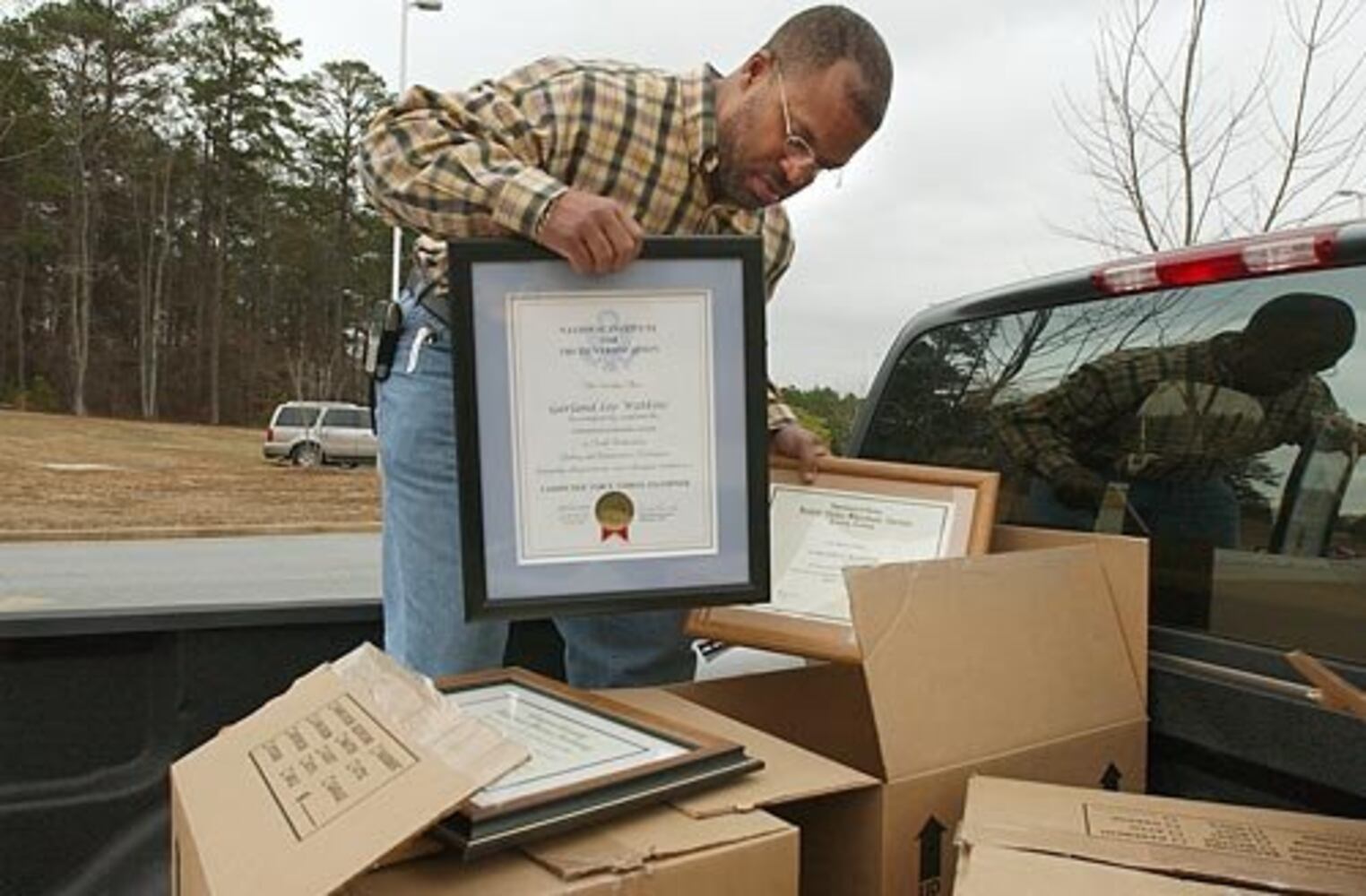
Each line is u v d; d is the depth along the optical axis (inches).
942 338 93.1
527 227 65.2
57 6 1676.9
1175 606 73.0
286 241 1915.6
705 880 47.4
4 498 698.2
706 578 69.8
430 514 77.9
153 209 1802.4
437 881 44.4
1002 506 87.4
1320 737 61.1
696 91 75.7
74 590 319.6
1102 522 79.4
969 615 64.7
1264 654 66.5
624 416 68.6
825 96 70.9
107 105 1745.8
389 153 70.9
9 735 78.8
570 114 73.1
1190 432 73.2
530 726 57.9
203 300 1859.0
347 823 43.9
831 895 61.0
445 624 77.7
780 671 76.0
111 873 81.0
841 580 75.7
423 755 45.9
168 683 82.4
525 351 67.5
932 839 60.3
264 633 84.5
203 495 768.3
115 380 1772.9
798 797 54.3
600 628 84.8
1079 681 68.1
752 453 69.7
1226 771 67.1
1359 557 63.1
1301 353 67.0
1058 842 51.4
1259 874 48.4
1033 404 85.0
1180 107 241.6
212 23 1818.4
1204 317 72.7
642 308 68.3
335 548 484.4
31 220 1705.2
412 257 88.3
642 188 75.4
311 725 53.2
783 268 88.7
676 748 54.8
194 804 51.9
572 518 68.6
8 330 1685.5
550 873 45.3
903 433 96.8
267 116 1881.2
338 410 1075.3
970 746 62.1
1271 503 68.1
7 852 79.1
